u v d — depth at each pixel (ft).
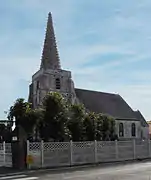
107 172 60.90
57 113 102.27
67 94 210.59
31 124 101.04
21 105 104.99
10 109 107.55
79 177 53.98
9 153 76.18
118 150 92.89
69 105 114.01
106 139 131.85
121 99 243.19
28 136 102.01
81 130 109.70
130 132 225.56
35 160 73.26
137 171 61.46
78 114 110.83
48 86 207.31
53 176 57.72
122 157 93.71
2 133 110.11
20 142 73.87
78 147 82.38
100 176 54.39
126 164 80.84
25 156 72.84
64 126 103.40
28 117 100.73
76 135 107.86
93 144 86.17
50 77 209.46
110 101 235.81
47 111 102.17
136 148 98.89
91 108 220.02
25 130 100.78
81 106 114.93
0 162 79.15
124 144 95.25
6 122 110.93
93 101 226.79
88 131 116.37
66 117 104.42
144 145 101.81
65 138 102.58
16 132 101.76
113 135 140.87
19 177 58.39
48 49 221.46
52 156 76.54
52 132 101.30
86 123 116.67
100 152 87.71
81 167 75.72
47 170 69.46
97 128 124.06
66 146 79.71
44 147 75.41
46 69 211.00
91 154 85.15
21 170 68.74
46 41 223.51
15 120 105.19
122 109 233.55
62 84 212.02
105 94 238.68
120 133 220.64
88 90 232.73
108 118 135.44
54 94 104.53
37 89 209.87
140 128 232.32
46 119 101.86
